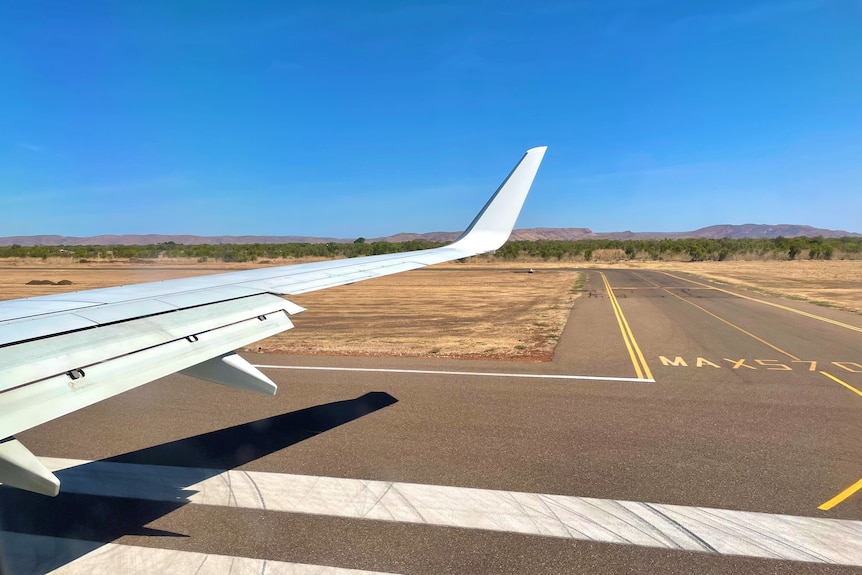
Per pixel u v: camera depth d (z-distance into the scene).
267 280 5.59
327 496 5.06
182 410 7.77
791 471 5.54
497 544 4.22
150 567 3.93
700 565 3.91
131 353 3.28
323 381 9.45
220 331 4.04
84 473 5.62
